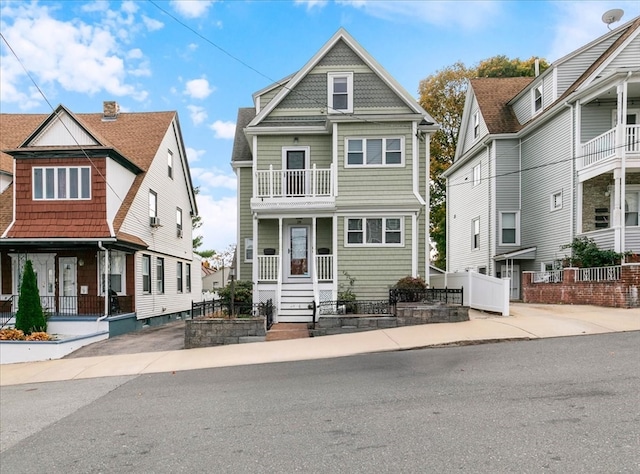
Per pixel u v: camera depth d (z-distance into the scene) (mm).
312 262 14688
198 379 7535
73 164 14391
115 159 14984
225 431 4797
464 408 5066
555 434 4188
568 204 16422
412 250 14281
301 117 15250
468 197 23453
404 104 14938
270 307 12977
